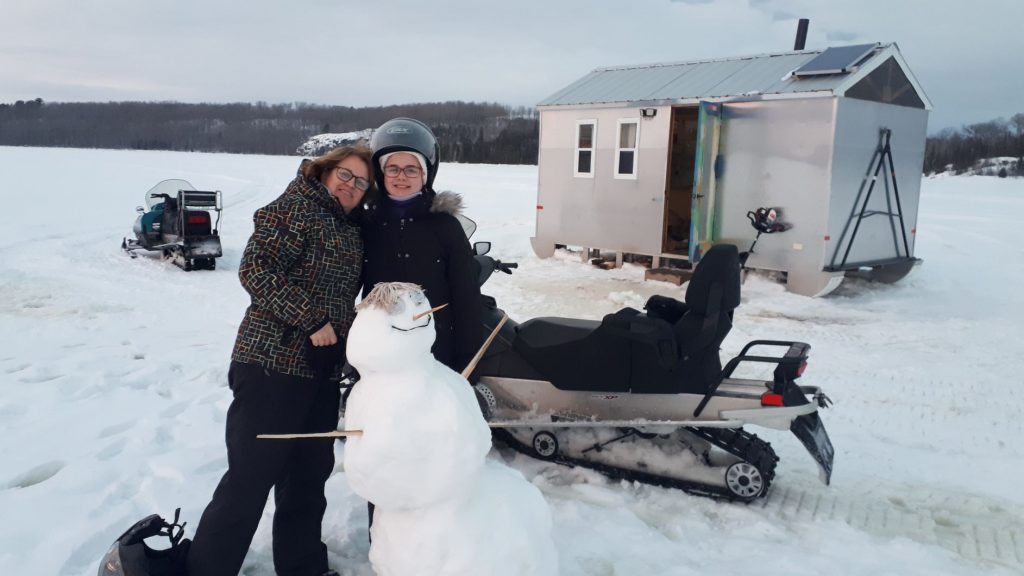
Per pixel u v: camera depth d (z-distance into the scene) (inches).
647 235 394.3
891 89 356.8
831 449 140.9
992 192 1038.4
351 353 82.5
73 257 453.7
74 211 745.6
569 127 422.6
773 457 143.4
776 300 337.7
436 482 77.8
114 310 316.5
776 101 343.6
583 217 423.5
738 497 141.4
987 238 546.6
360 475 78.6
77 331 277.9
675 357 144.5
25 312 309.7
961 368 238.5
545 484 148.5
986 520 136.3
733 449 141.6
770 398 137.6
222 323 295.0
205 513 100.3
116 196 928.3
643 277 395.2
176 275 402.9
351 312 105.3
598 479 151.0
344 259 104.4
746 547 124.5
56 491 140.5
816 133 332.8
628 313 150.7
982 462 162.7
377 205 114.9
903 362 245.1
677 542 126.7
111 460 155.2
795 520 134.9
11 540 122.0
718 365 149.6
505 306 333.7
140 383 211.2
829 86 327.3
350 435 80.7
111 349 249.0
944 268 425.7
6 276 386.9
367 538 124.1
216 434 171.9
